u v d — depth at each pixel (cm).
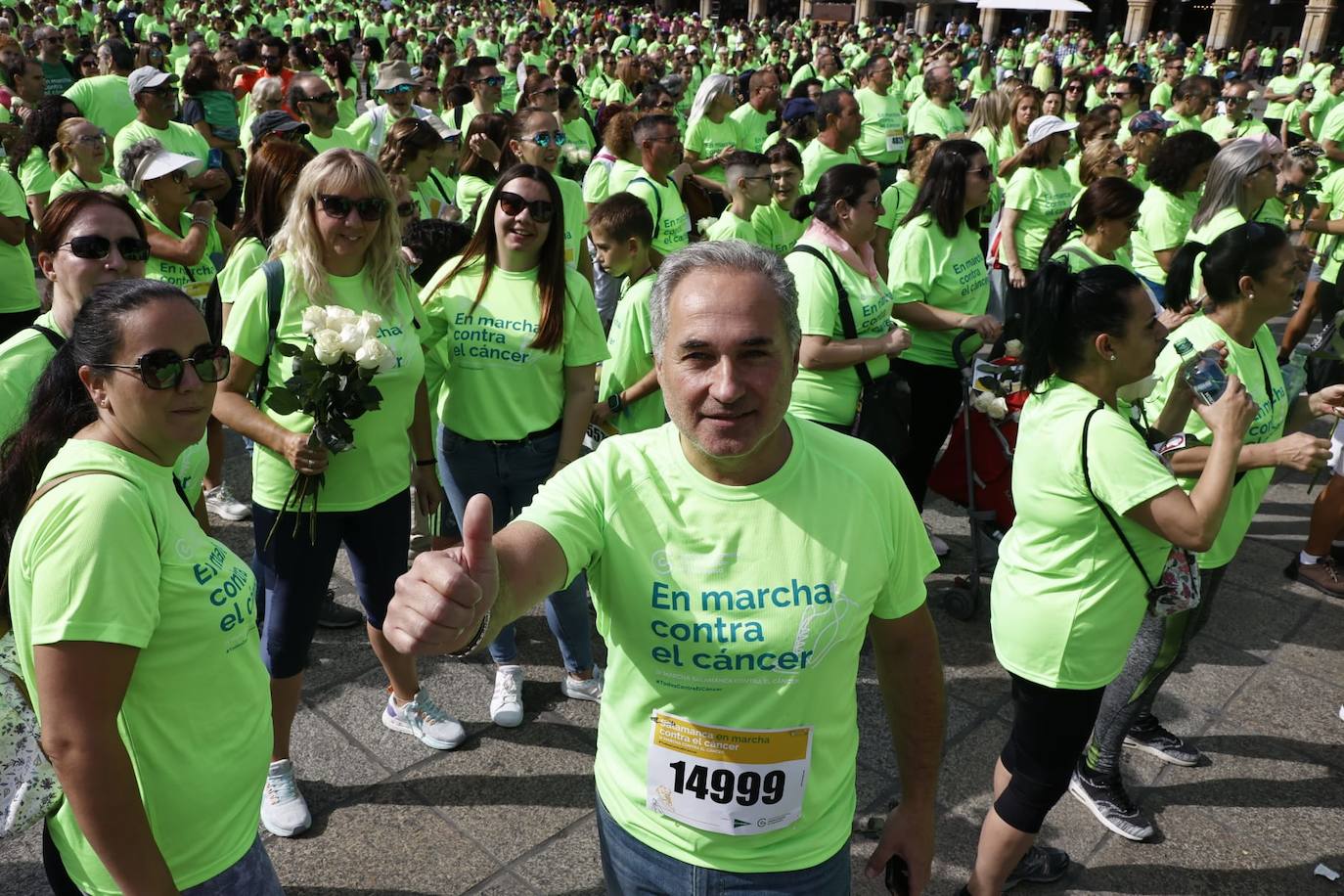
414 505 472
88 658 158
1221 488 231
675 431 162
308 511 286
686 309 142
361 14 2678
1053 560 253
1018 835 262
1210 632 436
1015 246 635
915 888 189
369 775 329
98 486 164
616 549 159
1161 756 354
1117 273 247
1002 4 2308
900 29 3425
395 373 294
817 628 157
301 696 367
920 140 631
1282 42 3878
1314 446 271
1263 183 497
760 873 165
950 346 450
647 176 581
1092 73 1955
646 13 3512
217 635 182
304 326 264
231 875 189
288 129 502
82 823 162
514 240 322
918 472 475
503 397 333
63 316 258
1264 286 293
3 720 171
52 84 1032
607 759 173
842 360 382
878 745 355
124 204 262
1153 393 309
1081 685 252
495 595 129
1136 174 785
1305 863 310
